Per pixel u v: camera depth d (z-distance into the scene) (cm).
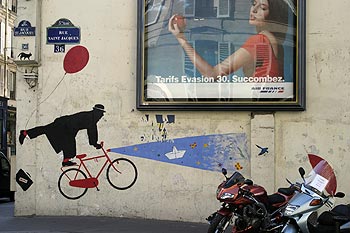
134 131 1245
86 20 1272
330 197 856
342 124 1188
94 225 1156
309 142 1194
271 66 1201
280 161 1198
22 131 1283
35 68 1281
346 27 1198
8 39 5259
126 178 1242
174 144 1230
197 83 1219
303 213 830
